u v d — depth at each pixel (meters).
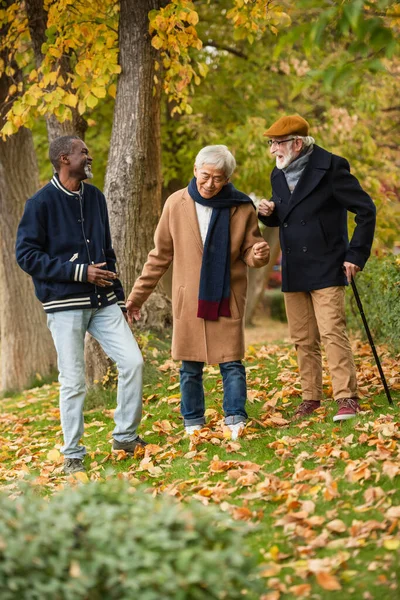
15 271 15.77
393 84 18.69
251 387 9.66
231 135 17.92
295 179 7.45
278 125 7.33
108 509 4.13
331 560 4.59
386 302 10.40
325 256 7.40
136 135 10.50
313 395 7.82
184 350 7.45
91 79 10.92
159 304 13.02
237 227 7.33
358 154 20.16
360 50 5.26
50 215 7.16
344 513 5.24
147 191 13.34
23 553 3.73
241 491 5.98
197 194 7.32
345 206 7.36
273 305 31.22
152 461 7.21
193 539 3.99
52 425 10.38
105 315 7.39
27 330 15.82
